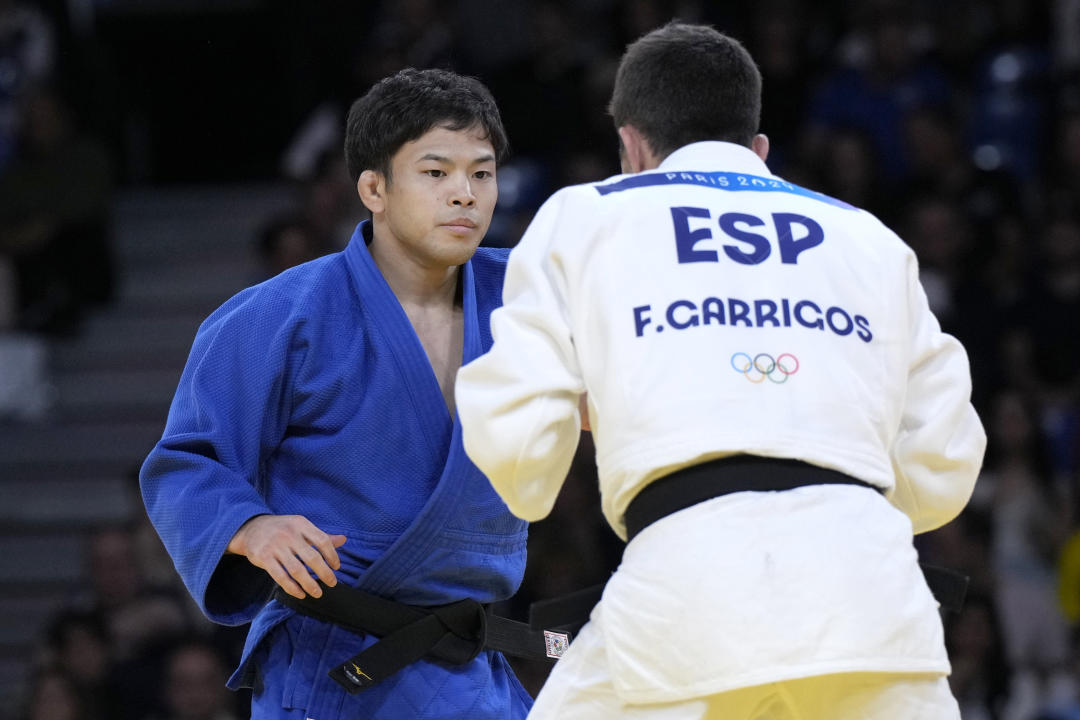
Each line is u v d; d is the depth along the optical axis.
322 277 10.41
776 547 8.22
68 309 28.95
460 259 10.27
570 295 8.89
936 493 9.23
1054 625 22.84
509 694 10.69
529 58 29.34
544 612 9.02
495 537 10.34
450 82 10.34
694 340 8.64
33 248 28.61
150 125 34.56
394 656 9.99
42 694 21.17
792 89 29.19
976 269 26.06
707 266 8.84
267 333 10.16
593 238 8.94
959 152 27.39
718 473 8.45
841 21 30.36
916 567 8.52
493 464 8.73
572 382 8.77
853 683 8.36
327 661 10.14
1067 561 22.14
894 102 28.16
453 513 10.03
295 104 34.09
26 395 28.08
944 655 8.46
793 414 8.55
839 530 8.32
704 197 9.19
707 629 8.12
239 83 34.53
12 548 26.48
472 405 8.75
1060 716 20.52
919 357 9.23
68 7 30.84
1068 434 24.41
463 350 10.51
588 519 22.08
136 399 28.52
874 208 26.64
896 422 8.99
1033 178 28.58
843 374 8.75
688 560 8.25
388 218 10.40
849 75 28.44
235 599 10.23
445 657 10.22
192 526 9.76
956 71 29.48
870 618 8.16
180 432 10.08
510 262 9.19
